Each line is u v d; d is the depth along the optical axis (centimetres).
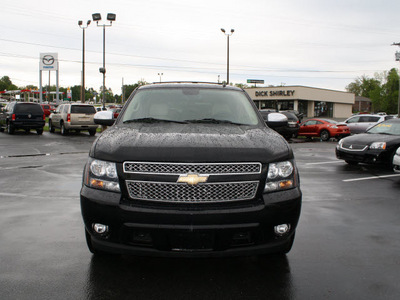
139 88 497
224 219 298
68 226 477
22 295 298
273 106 5922
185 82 519
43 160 1115
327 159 1234
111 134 364
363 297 300
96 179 319
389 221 517
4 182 769
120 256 381
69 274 338
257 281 328
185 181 301
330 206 599
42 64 4750
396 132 1063
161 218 296
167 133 357
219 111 442
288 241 329
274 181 316
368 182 812
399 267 361
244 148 318
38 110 2192
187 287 315
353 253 396
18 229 463
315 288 315
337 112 6625
